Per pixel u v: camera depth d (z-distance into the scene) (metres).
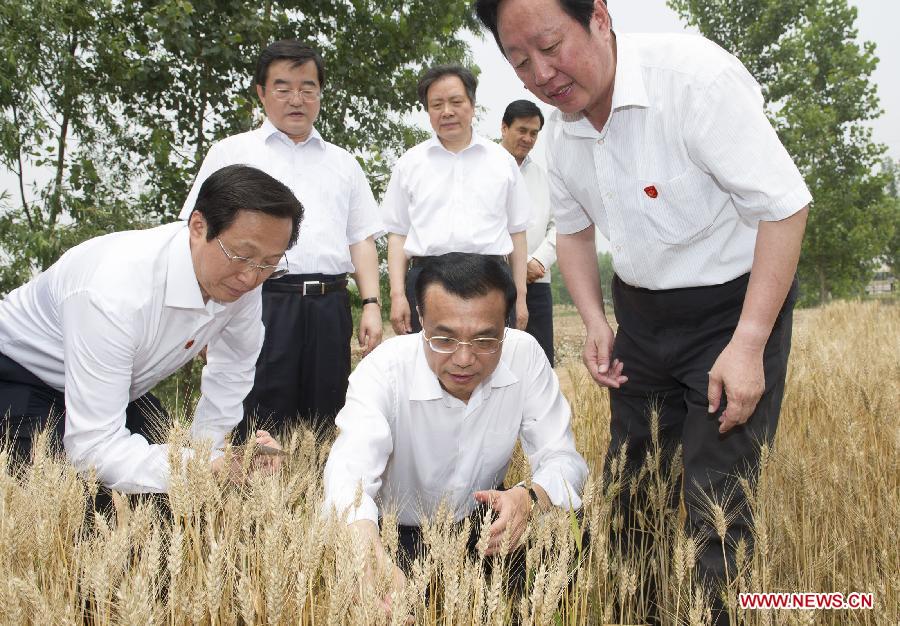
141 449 2.35
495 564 1.81
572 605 2.22
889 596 2.33
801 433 3.43
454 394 2.48
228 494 2.08
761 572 2.31
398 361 2.52
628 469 3.03
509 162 4.37
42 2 6.06
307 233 3.78
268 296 3.76
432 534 1.85
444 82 4.14
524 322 4.52
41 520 1.79
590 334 2.98
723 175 2.20
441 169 4.25
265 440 2.42
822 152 22.83
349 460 2.28
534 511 2.23
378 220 4.27
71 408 2.38
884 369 3.87
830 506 2.77
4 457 1.97
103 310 2.30
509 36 2.08
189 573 1.85
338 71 7.95
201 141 7.29
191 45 6.54
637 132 2.36
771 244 2.18
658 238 2.45
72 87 6.66
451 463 2.62
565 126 2.55
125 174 7.21
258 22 6.92
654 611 2.76
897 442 2.88
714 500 2.44
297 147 3.85
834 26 24.12
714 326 2.52
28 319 2.62
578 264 3.05
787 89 24.73
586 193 2.68
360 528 2.00
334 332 3.86
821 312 10.73
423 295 2.23
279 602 1.61
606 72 2.24
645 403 2.92
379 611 1.65
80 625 1.71
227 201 2.23
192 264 2.40
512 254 4.49
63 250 6.08
